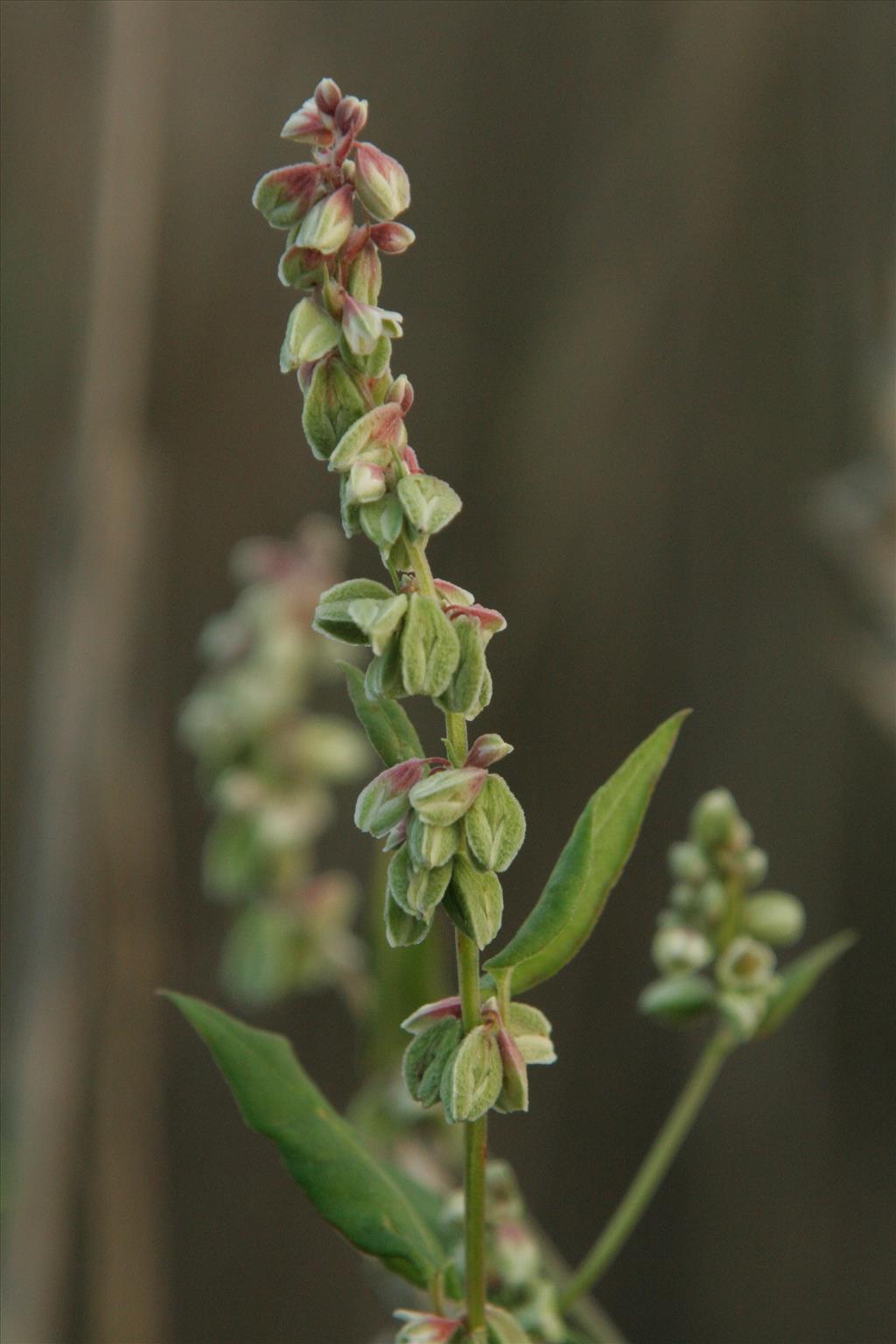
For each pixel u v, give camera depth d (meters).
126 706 0.54
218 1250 0.73
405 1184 0.33
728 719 0.78
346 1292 0.73
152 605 0.57
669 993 0.33
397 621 0.28
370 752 0.48
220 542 0.78
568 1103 0.74
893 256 0.73
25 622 0.78
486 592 0.79
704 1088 0.33
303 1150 0.30
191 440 0.78
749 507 0.79
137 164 0.54
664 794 0.78
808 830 0.77
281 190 0.28
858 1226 0.73
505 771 0.77
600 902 0.29
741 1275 0.73
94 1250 0.57
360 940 0.71
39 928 0.52
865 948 0.76
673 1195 0.74
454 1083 0.28
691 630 0.79
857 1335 0.72
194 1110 0.74
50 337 0.79
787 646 0.77
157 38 0.54
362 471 0.28
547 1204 0.73
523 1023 0.29
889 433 0.60
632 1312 0.73
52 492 0.54
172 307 0.79
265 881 0.46
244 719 0.46
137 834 0.54
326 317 0.28
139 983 0.54
